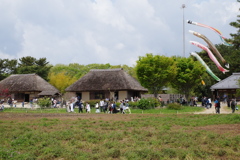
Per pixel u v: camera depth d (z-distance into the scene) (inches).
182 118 851.4
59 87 2844.5
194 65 1989.4
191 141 427.5
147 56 1897.1
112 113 1253.1
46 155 345.4
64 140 459.8
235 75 2273.6
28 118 911.7
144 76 1851.6
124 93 1911.9
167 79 1911.9
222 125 666.2
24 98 2337.6
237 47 2320.4
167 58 1851.6
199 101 2532.0
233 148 391.2
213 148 383.6
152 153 342.6
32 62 3321.9
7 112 1302.9
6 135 491.2
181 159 334.3
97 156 338.3
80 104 1328.7
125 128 605.6
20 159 326.0
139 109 1480.1
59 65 3518.7
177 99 1987.0
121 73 2021.4
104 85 1927.9
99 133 522.3
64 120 815.7
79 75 3164.4
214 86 2239.2
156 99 1616.6
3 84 2372.0
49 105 1739.7
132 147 389.7
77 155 350.9
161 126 628.7
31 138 460.4
